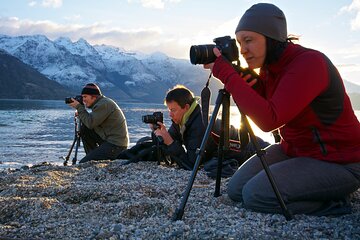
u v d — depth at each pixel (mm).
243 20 3521
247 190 3889
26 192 4766
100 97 9383
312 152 3824
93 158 9031
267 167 3588
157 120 7211
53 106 128625
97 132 9406
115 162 7484
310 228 3334
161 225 3404
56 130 37969
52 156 19578
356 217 3660
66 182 5543
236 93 3367
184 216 3666
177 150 6633
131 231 3256
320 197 3754
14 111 82500
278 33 3461
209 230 3211
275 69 3604
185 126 6492
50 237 3166
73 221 3547
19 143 25797
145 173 6211
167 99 6492
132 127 44188
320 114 3564
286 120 3322
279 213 3750
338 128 3609
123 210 3803
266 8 3455
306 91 3314
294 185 3688
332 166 3721
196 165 3650
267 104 3289
